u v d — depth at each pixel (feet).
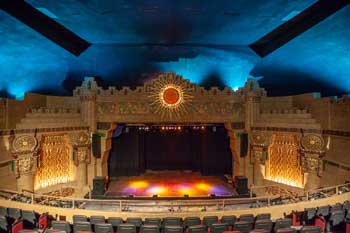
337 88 76.13
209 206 64.64
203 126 84.12
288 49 74.59
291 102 76.95
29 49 70.33
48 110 70.90
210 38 78.33
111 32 73.51
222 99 78.89
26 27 64.54
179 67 87.45
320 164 64.03
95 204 66.23
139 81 88.79
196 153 98.99
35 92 79.92
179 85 78.07
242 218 47.42
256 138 76.23
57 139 73.05
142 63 86.63
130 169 94.53
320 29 63.57
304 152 66.44
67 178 75.56
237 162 81.61
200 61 86.28
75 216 47.26
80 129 76.02
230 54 84.89
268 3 56.39
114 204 66.49
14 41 66.28
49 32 71.00
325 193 56.90
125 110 78.38
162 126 84.48
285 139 73.67
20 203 52.11
